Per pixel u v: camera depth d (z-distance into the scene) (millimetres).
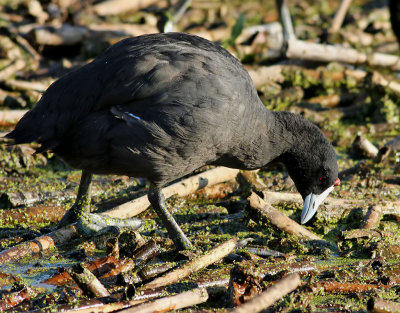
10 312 6891
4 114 13172
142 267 7980
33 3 17609
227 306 7246
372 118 15562
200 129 8344
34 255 8867
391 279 8039
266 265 8375
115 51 8695
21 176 11891
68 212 9812
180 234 9031
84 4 19031
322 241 9516
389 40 19609
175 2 20656
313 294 7461
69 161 8688
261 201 9625
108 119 8219
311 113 14906
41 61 16391
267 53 17062
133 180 11758
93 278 7188
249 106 8914
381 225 10156
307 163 9797
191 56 8555
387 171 12719
